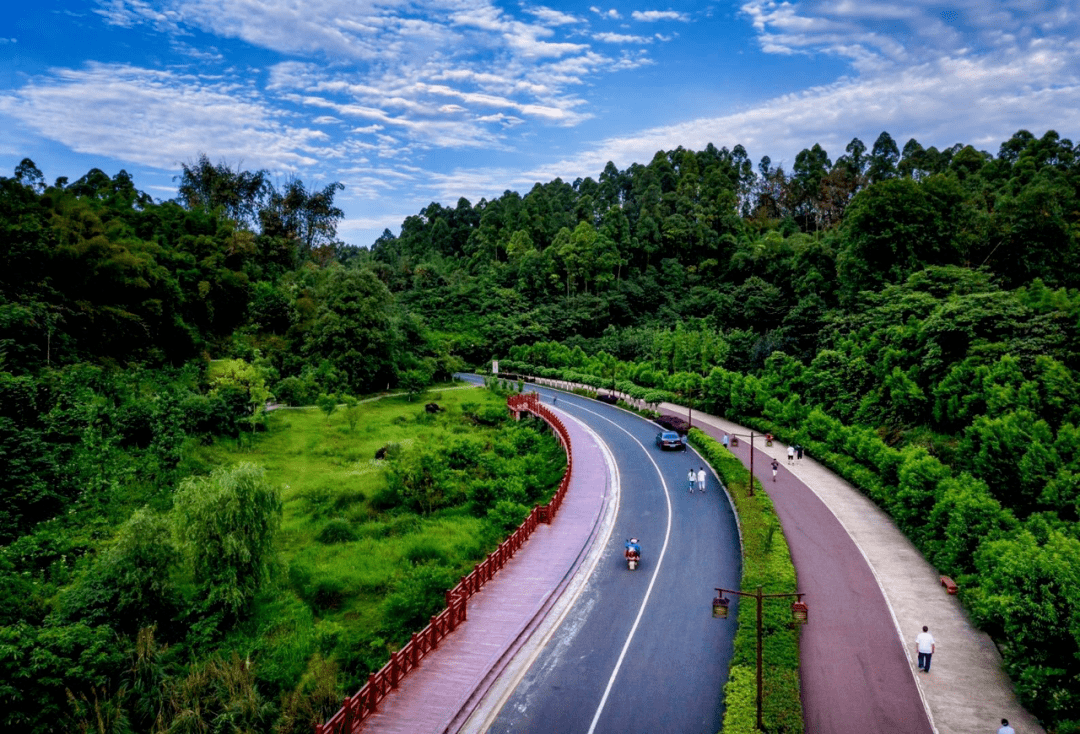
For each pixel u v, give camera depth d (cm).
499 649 2367
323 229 12512
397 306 10288
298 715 2050
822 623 2531
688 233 13300
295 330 8344
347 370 7756
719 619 2591
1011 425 3400
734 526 3662
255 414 5394
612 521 3788
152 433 4275
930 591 2792
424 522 3856
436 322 12238
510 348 11281
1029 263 6569
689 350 8325
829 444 4928
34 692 1933
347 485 4322
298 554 3347
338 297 7912
